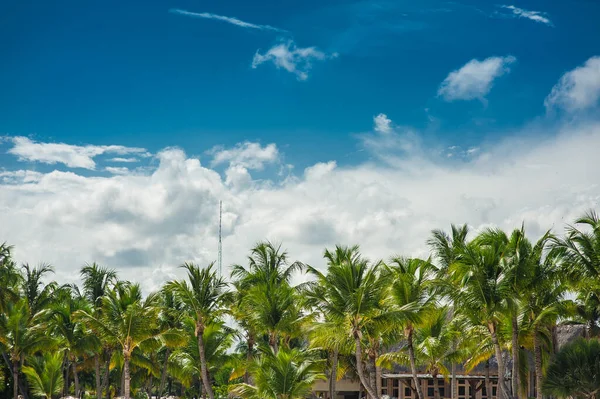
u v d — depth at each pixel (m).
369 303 39.66
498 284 38.53
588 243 37.97
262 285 53.31
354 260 41.22
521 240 39.38
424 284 42.56
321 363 52.91
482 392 64.75
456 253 41.06
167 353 68.38
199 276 52.88
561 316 44.25
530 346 46.72
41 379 59.94
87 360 72.44
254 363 45.53
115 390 88.88
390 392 66.56
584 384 31.66
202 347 52.59
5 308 59.03
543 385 33.03
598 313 50.47
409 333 43.47
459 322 46.22
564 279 38.59
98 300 69.56
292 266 57.12
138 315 53.09
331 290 40.75
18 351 61.25
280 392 43.00
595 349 32.59
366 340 47.06
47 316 64.12
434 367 52.03
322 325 41.47
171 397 91.00
